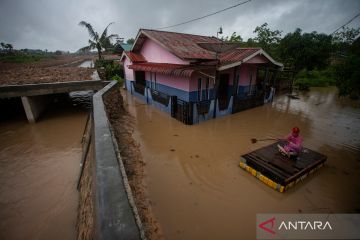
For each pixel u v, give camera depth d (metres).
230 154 7.48
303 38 17.80
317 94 18.28
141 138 8.81
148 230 4.14
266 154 6.55
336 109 13.30
